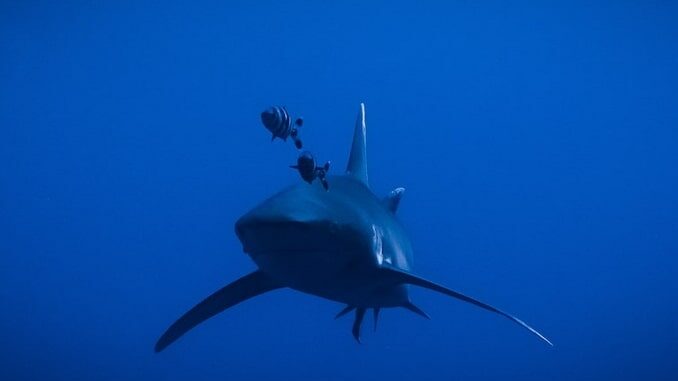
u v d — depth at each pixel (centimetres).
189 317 706
